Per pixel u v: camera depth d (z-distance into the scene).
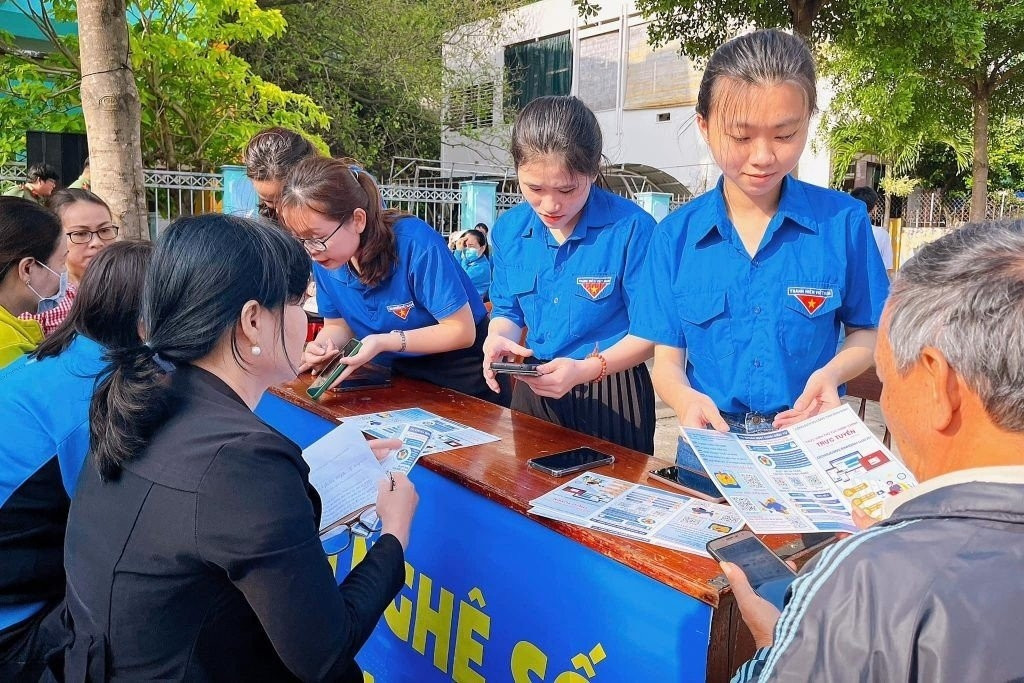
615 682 1.39
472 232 7.36
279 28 9.30
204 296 1.15
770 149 1.58
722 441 1.58
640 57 15.02
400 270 2.46
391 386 2.51
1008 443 0.79
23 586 1.47
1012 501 0.75
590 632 1.43
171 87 8.90
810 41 7.63
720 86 1.58
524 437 1.96
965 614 0.70
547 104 2.02
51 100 9.03
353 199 2.22
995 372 0.77
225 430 1.11
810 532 1.30
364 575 1.31
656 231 1.95
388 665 1.98
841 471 1.45
